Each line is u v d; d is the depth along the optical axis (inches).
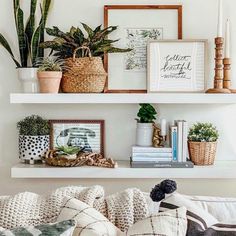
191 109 97.9
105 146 98.0
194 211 58.1
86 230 52.1
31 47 91.2
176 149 90.2
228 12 96.3
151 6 95.3
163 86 93.8
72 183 97.3
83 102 87.9
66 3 96.1
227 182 97.2
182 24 96.2
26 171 88.4
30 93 88.9
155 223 52.0
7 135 97.7
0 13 95.6
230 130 98.0
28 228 50.6
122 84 95.7
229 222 56.4
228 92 88.8
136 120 96.4
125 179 97.2
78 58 89.0
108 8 95.5
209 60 96.3
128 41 95.6
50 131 97.0
